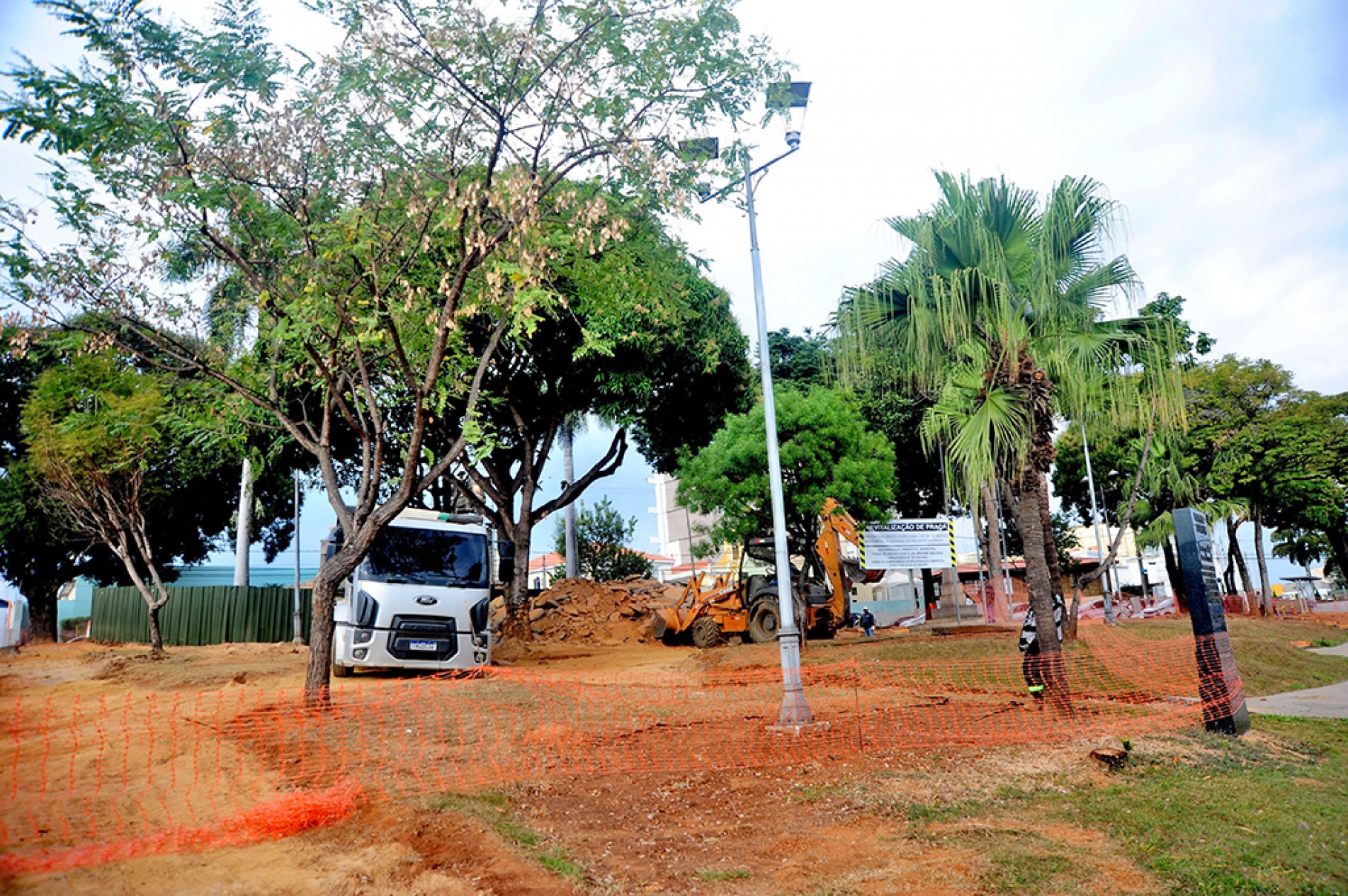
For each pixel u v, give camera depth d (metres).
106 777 7.11
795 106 11.02
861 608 33.38
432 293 10.77
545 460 24.44
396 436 15.73
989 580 29.69
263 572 43.66
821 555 21.36
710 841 5.82
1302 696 13.41
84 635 36.69
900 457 30.56
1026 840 5.71
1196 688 12.20
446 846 5.41
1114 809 6.39
